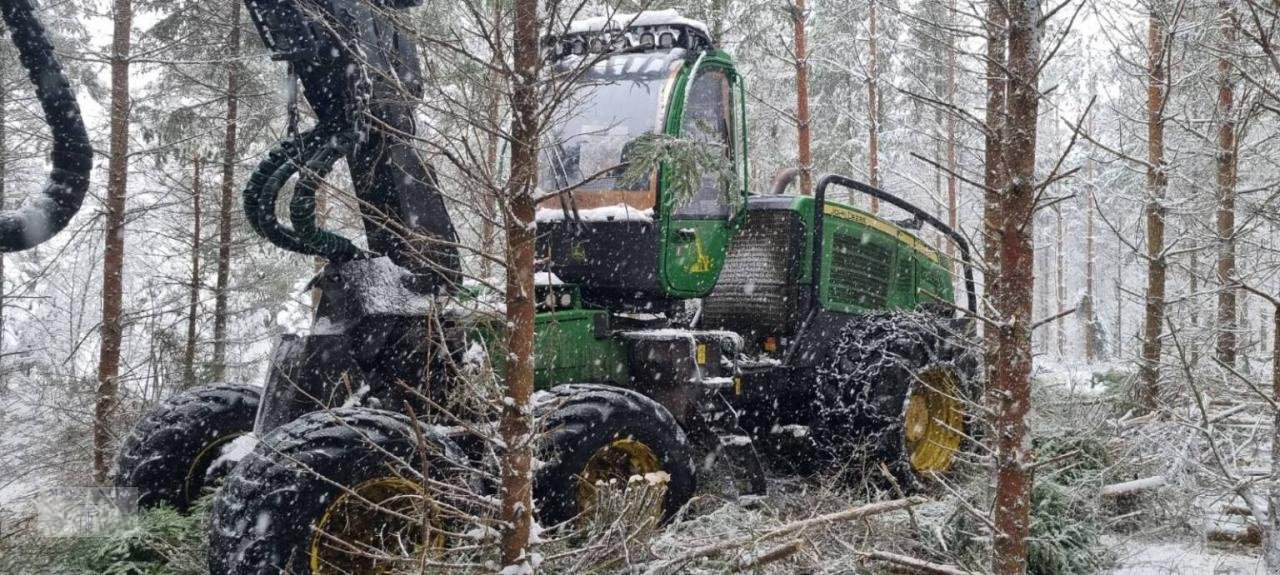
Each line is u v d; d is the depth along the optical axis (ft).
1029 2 13.26
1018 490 13.61
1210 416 24.09
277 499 14.40
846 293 26.14
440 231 18.10
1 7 14.30
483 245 14.17
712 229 21.65
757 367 23.31
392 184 17.70
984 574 14.79
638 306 21.57
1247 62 25.31
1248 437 23.57
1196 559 19.71
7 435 35.73
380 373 17.79
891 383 24.17
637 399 18.25
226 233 39.01
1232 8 23.80
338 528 15.16
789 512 21.20
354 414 15.47
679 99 20.10
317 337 17.53
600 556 14.39
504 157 19.16
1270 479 16.67
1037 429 24.56
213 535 14.58
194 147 39.24
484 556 14.10
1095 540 19.51
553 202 21.24
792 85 69.31
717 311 25.52
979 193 52.01
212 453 20.68
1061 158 12.92
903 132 74.43
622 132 20.52
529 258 12.71
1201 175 36.68
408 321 17.54
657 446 18.28
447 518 15.20
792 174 28.22
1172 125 35.22
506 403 12.66
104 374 33.09
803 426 24.67
